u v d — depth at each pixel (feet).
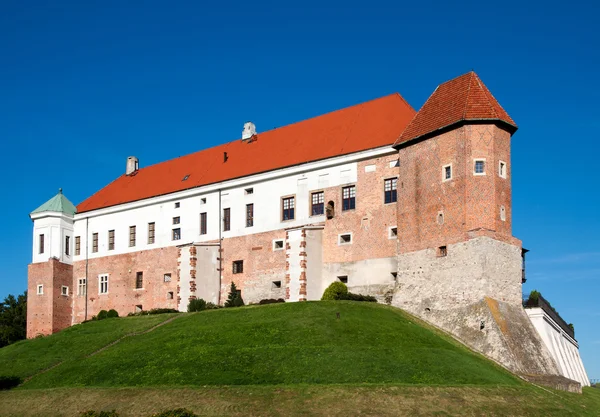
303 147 241.14
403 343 165.58
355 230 216.54
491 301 179.42
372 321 178.09
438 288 189.26
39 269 278.67
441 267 189.78
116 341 192.44
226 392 138.41
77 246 284.20
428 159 198.29
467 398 137.18
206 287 243.60
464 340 177.88
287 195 233.14
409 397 134.82
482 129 189.78
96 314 273.75
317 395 134.82
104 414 127.95
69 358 183.01
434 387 139.85
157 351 170.19
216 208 249.14
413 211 200.03
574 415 139.64
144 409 135.85
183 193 257.34
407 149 205.05
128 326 208.13
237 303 228.22
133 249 268.41
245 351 161.17
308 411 129.39
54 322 273.13
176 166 282.77
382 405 131.54
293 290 219.00
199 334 178.40
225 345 167.53
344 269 216.74
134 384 152.25
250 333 173.37
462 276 184.44
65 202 286.87
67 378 164.45
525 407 138.21
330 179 224.74
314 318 178.91
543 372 173.58
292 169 231.91
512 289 185.98
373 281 209.97
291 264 221.05
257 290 233.96
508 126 193.77
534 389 151.02
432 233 193.98
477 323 177.37
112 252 273.95
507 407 136.67
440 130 195.00
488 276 181.27
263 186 239.50
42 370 176.45
